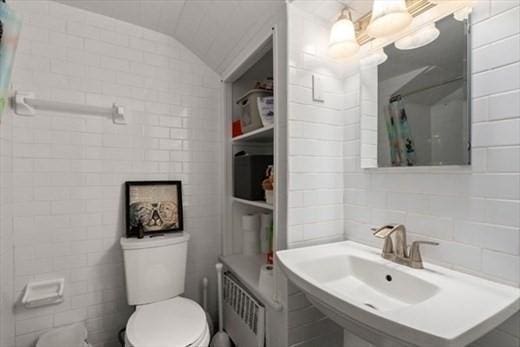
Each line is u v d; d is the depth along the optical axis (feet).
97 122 4.84
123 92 5.08
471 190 2.70
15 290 4.18
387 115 3.56
